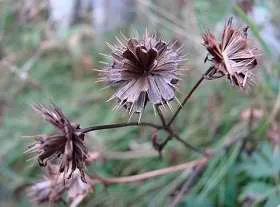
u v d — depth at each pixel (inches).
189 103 4.2
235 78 2.3
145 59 2.3
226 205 3.5
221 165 3.5
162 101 2.2
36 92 4.8
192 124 4.1
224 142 3.6
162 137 3.9
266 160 3.2
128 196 3.7
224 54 2.3
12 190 4.2
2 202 4.2
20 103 4.7
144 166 3.9
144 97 2.3
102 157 3.7
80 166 2.3
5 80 4.8
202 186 3.6
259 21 4.4
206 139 4.0
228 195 3.5
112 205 3.7
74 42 4.9
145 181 3.8
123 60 2.3
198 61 4.3
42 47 4.8
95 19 5.2
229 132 3.8
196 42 4.1
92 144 4.0
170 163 3.8
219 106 4.1
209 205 3.3
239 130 3.7
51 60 5.1
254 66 2.3
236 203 3.5
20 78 4.6
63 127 2.3
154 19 4.5
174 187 3.5
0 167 4.2
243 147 3.4
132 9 5.2
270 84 3.7
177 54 2.3
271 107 3.9
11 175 4.2
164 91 2.3
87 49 5.1
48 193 2.9
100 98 4.6
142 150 3.9
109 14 5.2
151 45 2.3
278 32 4.3
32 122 4.5
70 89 4.8
